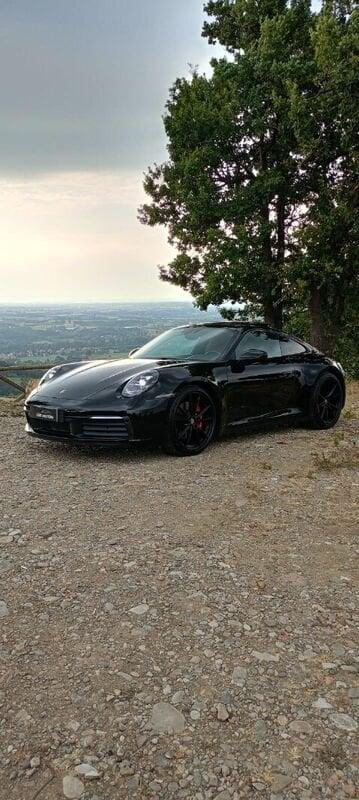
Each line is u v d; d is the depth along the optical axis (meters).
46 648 2.31
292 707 1.98
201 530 3.60
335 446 5.93
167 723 1.89
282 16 14.81
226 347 6.12
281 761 1.74
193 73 15.96
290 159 15.66
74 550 3.27
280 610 2.62
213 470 4.99
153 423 5.14
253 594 2.77
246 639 2.38
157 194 20.09
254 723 1.90
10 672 2.15
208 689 2.06
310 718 1.92
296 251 15.99
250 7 16.67
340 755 1.76
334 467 5.08
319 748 1.79
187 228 17.72
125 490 4.41
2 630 2.43
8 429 6.96
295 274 14.80
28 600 2.69
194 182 15.98
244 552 3.27
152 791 1.63
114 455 5.54
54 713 1.94
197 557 3.18
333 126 14.47
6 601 2.68
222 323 6.71
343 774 1.69
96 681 2.10
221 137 15.38
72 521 3.74
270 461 5.30
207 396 5.61
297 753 1.77
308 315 19.38
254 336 6.45
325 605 2.67
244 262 15.52
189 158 15.51
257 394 6.12
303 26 15.57
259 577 2.95
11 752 1.77
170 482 4.62
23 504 4.08
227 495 4.30
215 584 2.86
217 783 1.66
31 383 10.80
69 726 1.88
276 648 2.32
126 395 5.14
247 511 3.96
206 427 5.66
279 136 15.58
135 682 2.10
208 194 15.55
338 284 15.95
